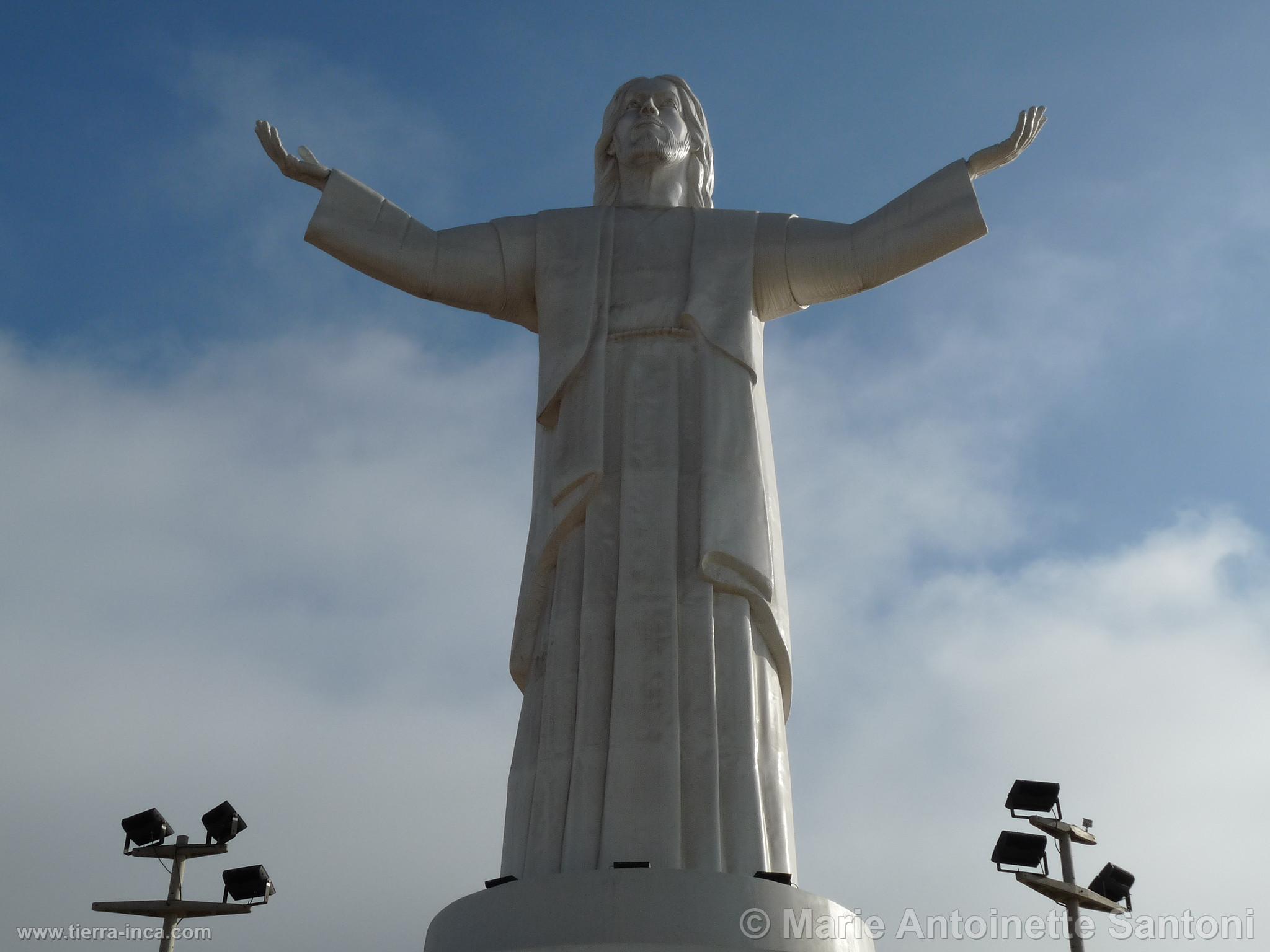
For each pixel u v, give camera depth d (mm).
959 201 25484
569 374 25078
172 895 25016
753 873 21500
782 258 26266
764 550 23891
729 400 24875
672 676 22578
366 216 26141
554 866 21547
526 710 23438
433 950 20656
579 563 23906
